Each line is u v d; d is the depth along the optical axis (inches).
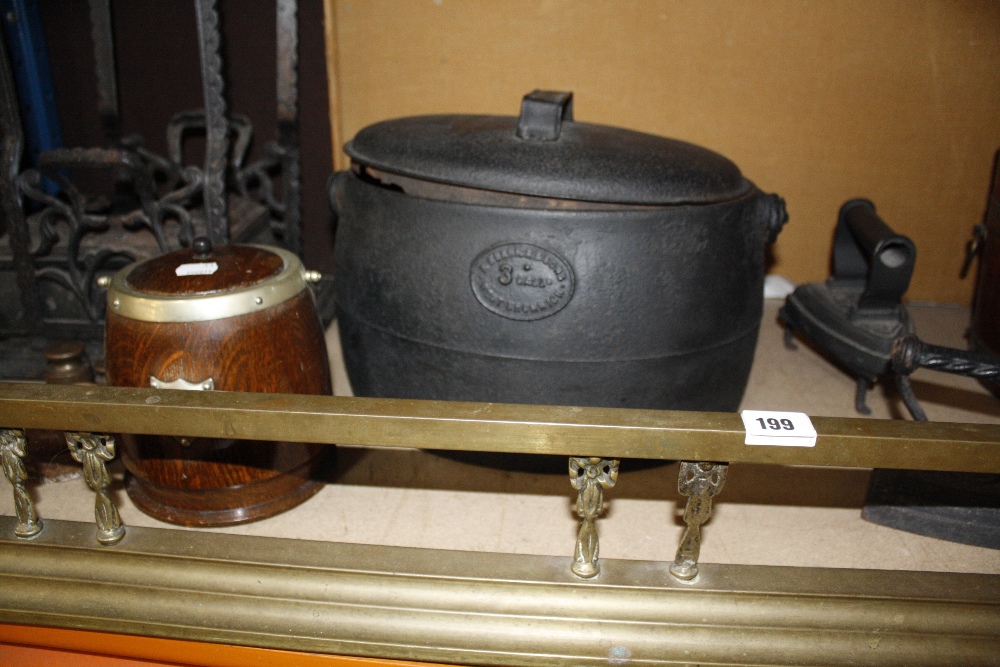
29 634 32.7
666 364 37.0
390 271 37.4
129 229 51.6
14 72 58.1
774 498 42.4
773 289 64.4
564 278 34.6
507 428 27.4
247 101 63.7
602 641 30.0
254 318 35.0
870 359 47.3
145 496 38.3
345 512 39.8
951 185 61.6
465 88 61.5
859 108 59.6
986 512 38.4
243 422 28.3
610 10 57.8
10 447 30.7
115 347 35.3
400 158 36.9
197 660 32.8
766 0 56.5
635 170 35.6
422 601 30.5
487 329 35.7
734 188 38.4
